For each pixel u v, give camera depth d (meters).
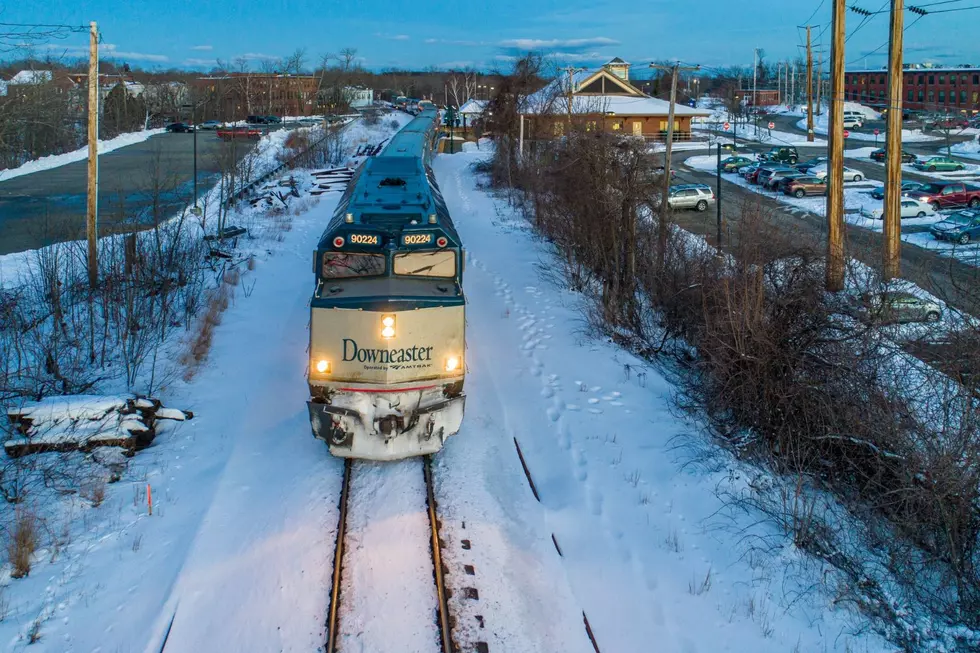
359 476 10.94
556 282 22.16
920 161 52.47
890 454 9.56
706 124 90.12
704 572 9.09
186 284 19.38
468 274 23.08
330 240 11.36
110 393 13.12
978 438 8.77
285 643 7.67
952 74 89.31
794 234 20.27
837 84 19.83
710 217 34.25
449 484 10.74
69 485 10.32
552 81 51.62
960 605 8.29
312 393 10.77
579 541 9.73
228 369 14.95
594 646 7.88
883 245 17.56
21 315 15.58
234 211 31.58
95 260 17.88
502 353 16.53
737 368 12.52
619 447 12.23
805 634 8.05
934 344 10.80
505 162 40.22
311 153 48.91
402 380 10.66
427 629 7.88
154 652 7.46
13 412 11.34
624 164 19.69
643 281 19.44
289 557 9.05
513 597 8.45
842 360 11.03
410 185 14.76
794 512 9.62
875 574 8.89
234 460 11.30
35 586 8.34
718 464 11.45
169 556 9.01
